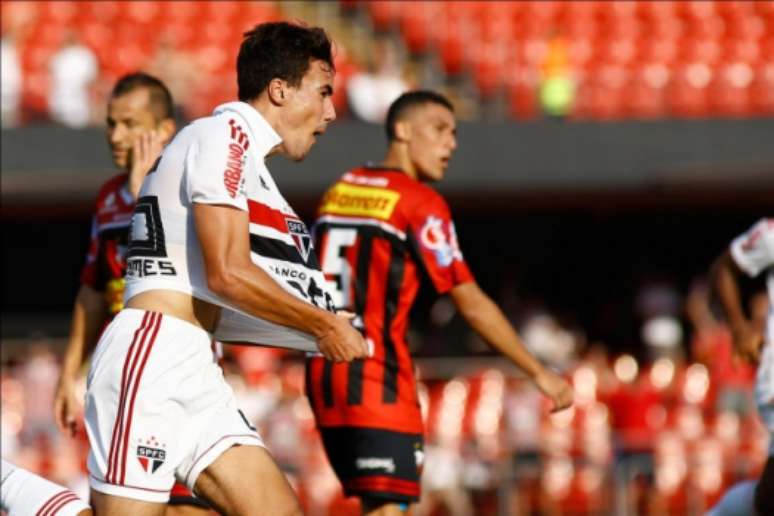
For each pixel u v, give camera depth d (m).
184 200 16.06
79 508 17.12
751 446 39.97
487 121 47.69
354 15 57.81
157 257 16.14
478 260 58.53
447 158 23.02
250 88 16.52
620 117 50.19
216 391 16.33
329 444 22.28
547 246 58.53
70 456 38.16
